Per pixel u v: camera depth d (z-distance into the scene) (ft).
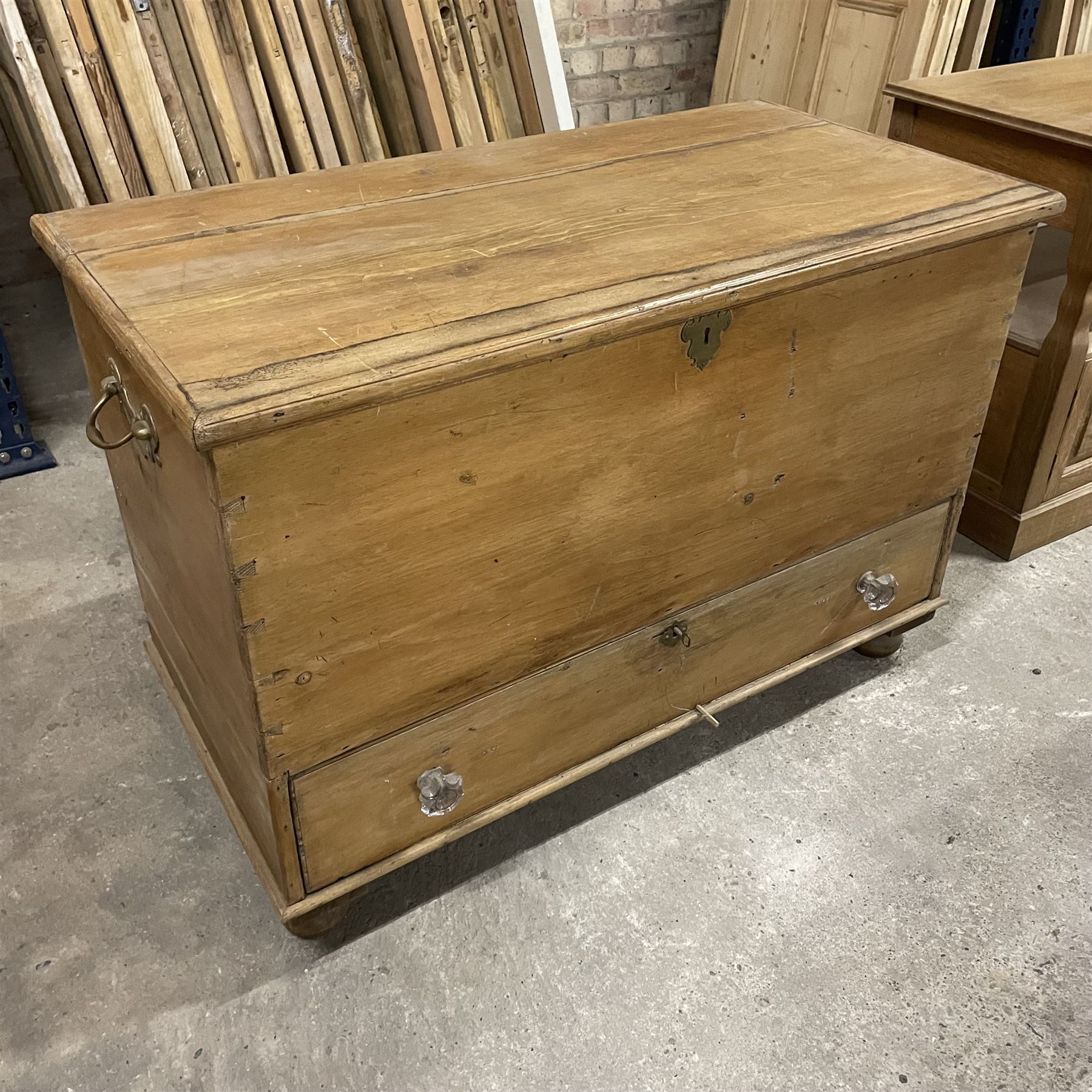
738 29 9.75
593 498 3.99
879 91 8.28
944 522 5.56
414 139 7.97
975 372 4.99
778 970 4.41
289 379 3.14
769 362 4.17
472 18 7.65
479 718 4.25
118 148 6.97
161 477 3.88
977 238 4.47
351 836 4.16
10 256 10.80
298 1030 4.19
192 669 4.78
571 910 4.66
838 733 5.58
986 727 5.62
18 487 7.63
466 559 3.78
